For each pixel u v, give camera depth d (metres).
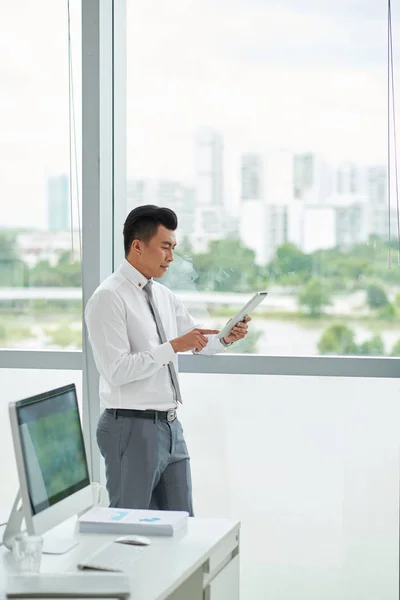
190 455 4.21
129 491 3.55
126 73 4.33
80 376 4.35
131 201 4.36
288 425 4.14
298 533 4.12
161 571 2.53
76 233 4.38
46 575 2.47
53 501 2.65
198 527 2.96
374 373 4.07
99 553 2.67
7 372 4.42
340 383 4.09
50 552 2.71
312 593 4.10
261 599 4.13
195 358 4.20
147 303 3.70
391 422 4.06
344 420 4.09
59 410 2.78
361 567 4.07
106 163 4.31
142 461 3.54
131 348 3.63
